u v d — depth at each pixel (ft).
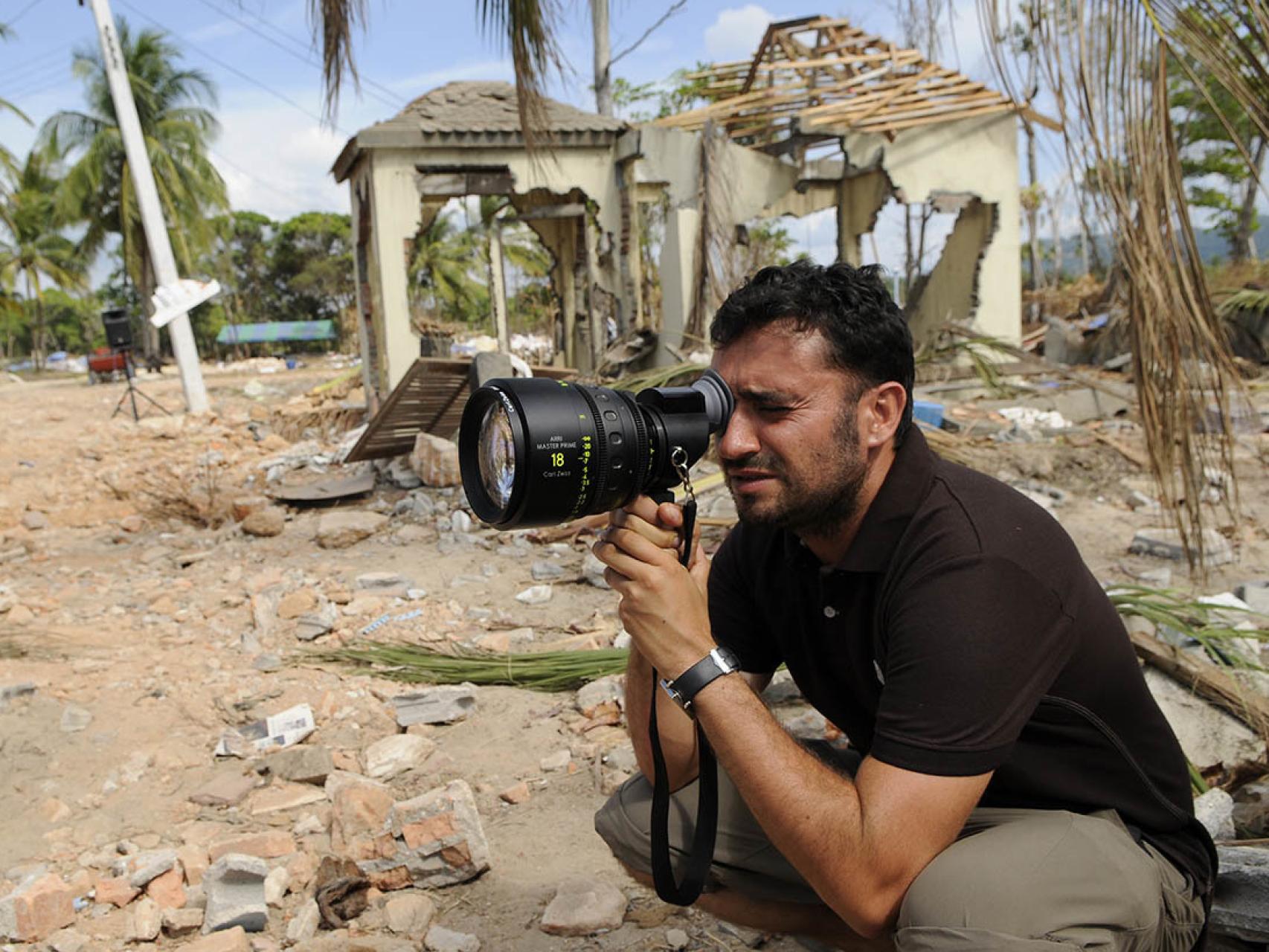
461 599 16.40
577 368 40.32
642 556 5.41
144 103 91.45
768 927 6.48
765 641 6.66
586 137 32.76
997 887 4.89
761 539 6.35
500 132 31.24
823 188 39.86
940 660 4.96
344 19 13.55
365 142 30.01
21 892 8.34
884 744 5.07
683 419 5.39
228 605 16.60
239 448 32.83
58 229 98.17
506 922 8.07
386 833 8.79
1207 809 8.07
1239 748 9.58
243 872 8.40
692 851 6.45
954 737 4.92
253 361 93.61
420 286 100.48
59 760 11.19
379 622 15.29
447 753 11.17
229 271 119.44
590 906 7.97
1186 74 6.29
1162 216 6.56
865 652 5.70
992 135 36.45
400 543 19.88
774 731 5.21
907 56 35.68
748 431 5.37
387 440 24.04
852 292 5.24
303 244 169.07
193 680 13.39
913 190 35.73
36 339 157.99
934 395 32.04
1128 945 5.07
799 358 5.20
